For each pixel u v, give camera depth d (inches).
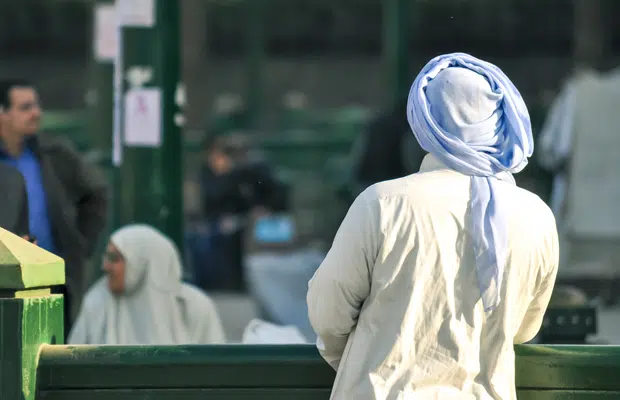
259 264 1547.7
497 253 421.7
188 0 2731.3
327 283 425.4
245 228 1787.6
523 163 440.5
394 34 1899.6
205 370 459.8
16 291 448.5
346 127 2461.9
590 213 1439.5
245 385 459.8
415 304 419.2
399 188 428.1
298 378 459.2
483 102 434.9
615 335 1111.6
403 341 418.6
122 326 736.3
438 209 424.2
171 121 960.9
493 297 420.5
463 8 3233.3
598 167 1445.6
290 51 3378.4
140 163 956.6
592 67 2623.0
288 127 2561.5
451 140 432.5
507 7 3230.8
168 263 744.3
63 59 3344.0
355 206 428.5
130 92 956.6
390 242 419.8
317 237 2158.0
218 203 1774.1
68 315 823.7
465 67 444.5
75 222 856.3
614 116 1445.6
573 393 457.1
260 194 1795.0
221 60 3341.5
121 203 960.3
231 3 3309.5
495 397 423.5
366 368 422.3
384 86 2038.6
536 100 2942.9
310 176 2379.4
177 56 962.7
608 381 456.1
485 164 433.7
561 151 1454.2
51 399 459.5
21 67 3331.7
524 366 456.8
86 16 3312.0
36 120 831.7
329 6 3336.6
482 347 425.7
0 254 448.1
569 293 730.2
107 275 738.8
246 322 1387.8
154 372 459.8
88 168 856.3
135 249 735.1
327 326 431.5
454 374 419.5
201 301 754.2
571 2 3235.7
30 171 827.4
